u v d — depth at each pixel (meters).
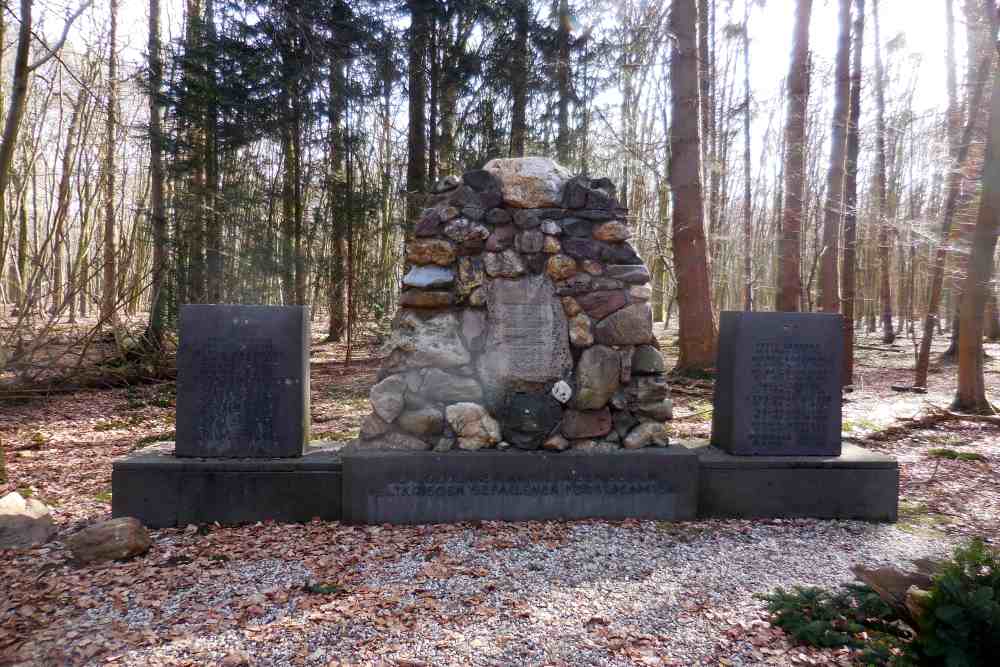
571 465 4.66
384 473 4.57
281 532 4.38
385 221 15.30
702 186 11.27
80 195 8.77
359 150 14.73
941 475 6.02
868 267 26.70
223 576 3.69
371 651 2.88
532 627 3.10
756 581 3.66
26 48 6.33
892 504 4.80
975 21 11.66
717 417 5.23
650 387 4.92
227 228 13.49
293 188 14.69
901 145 18.91
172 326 12.48
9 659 2.85
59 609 3.32
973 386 8.96
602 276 4.91
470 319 4.85
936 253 11.23
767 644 2.93
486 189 4.90
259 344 4.65
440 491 4.60
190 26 13.28
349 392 10.68
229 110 12.59
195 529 4.45
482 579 3.65
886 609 2.97
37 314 8.69
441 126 14.59
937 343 21.38
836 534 4.49
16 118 6.42
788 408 4.90
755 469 4.77
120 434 7.86
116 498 4.50
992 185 8.45
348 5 12.06
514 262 4.84
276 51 12.24
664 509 4.71
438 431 4.76
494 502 4.63
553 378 4.81
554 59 13.17
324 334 21.09
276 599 3.38
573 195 4.93
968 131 10.27
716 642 2.95
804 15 12.53
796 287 12.30
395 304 16.47
